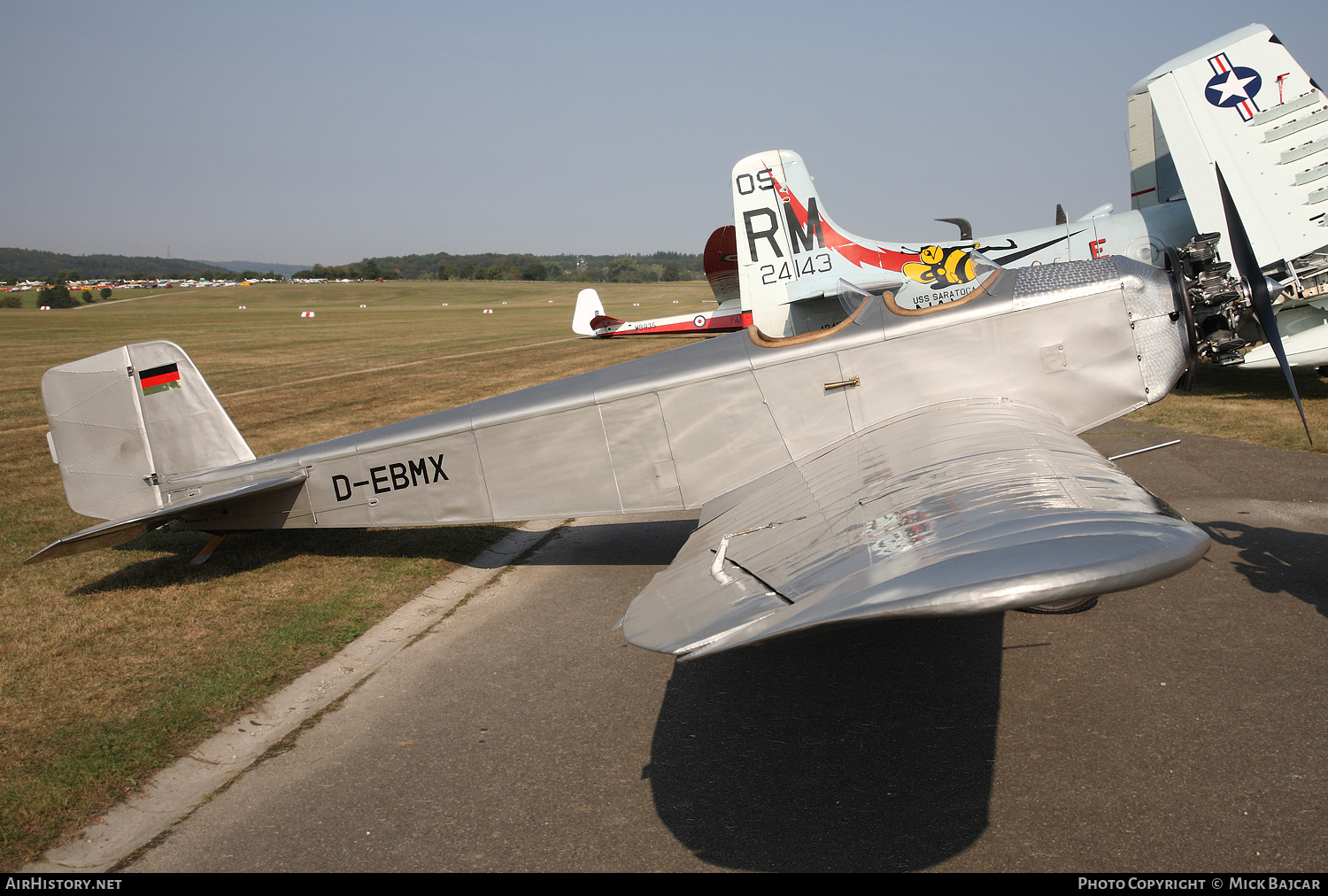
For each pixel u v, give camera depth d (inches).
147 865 107.0
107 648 174.2
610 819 113.0
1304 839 99.0
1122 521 92.2
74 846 111.4
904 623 170.2
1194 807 106.4
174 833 113.8
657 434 202.8
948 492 121.8
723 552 132.6
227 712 146.8
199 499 219.1
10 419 529.3
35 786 124.1
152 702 149.9
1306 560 188.5
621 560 228.8
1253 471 265.4
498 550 242.7
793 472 186.4
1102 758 118.6
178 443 237.0
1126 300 194.2
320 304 4111.7
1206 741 120.6
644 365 206.7
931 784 115.7
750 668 155.4
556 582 212.4
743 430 200.4
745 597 106.7
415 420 220.7
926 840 104.0
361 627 184.4
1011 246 474.0
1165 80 392.8
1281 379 435.2
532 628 182.1
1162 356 197.0
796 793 115.9
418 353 952.3
